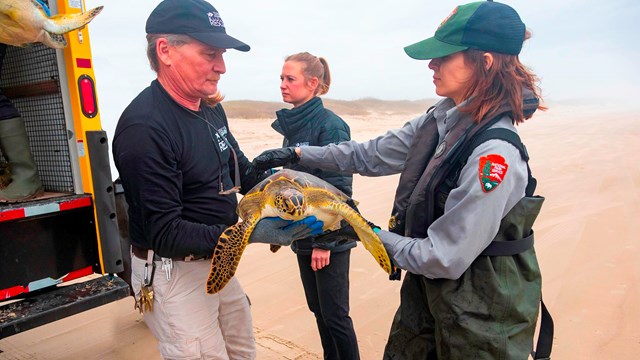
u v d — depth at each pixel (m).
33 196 2.81
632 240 5.42
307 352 3.31
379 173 2.45
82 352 3.30
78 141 2.88
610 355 3.19
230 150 2.40
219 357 2.23
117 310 3.94
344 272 2.73
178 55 1.95
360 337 3.56
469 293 1.78
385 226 6.17
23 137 2.75
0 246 2.58
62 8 2.70
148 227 1.93
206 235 1.94
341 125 2.85
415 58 1.88
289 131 2.99
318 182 2.17
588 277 4.43
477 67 1.78
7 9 2.23
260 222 2.01
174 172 1.95
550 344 1.92
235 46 1.94
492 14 1.75
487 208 1.67
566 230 5.81
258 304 4.06
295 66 2.83
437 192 1.87
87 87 2.85
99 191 2.90
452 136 1.86
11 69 3.11
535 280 1.86
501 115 1.78
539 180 8.91
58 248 2.83
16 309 2.63
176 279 2.10
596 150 13.23
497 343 1.72
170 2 1.94
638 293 4.07
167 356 2.16
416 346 2.07
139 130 1.88
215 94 2.29
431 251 1.74
